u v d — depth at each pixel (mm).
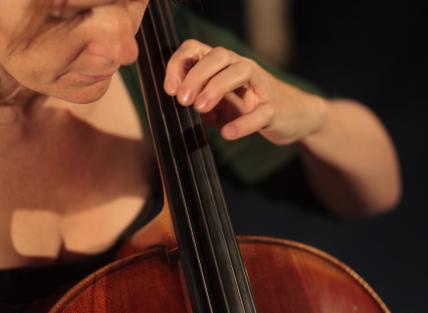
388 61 3881
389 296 3092
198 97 1562
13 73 1470
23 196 1651
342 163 1912
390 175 1998
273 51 3895
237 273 1620
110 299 1610
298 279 1713
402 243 3193
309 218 3262
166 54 1648
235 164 1899
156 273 1631
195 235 1616
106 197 1699
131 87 1725
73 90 1479
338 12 3969
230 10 3826
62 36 1433
